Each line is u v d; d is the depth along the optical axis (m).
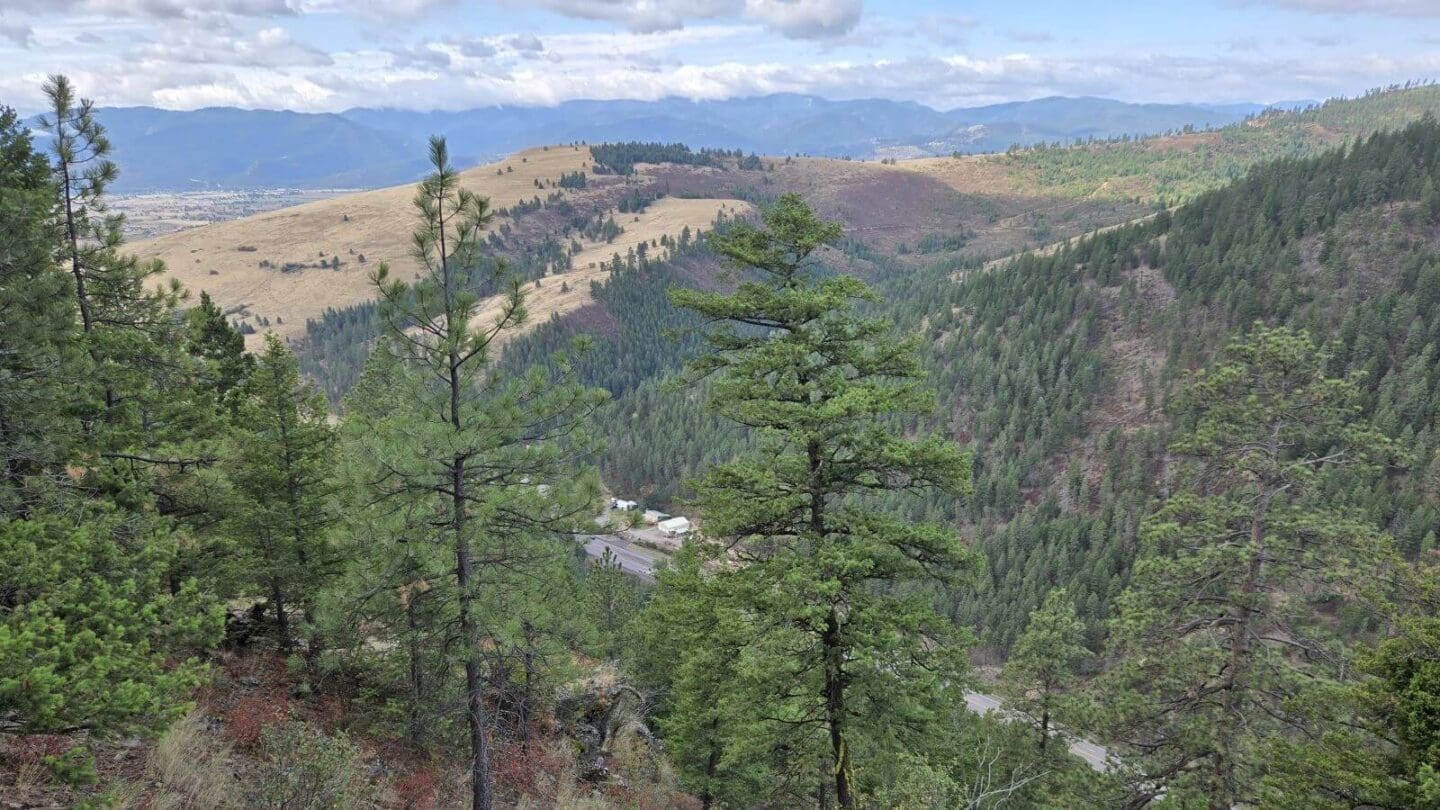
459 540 10.99
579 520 11.73
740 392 12.38
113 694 6.25
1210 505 16.16
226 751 10.75
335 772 10.21
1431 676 10.77
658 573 22.56
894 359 12.66
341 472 10.92
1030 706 25.17
